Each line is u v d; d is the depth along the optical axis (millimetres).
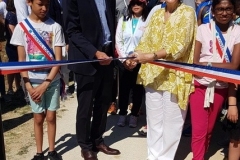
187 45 3621
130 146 4660
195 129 3855
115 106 5656
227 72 3465
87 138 4219
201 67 3562
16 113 5836
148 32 3869
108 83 4238
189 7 3684
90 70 3936
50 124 4164
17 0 5738
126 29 5086
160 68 3785
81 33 3891
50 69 3984
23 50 3938
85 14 3826
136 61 3572
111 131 5098
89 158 4203
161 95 3885
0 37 7617
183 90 3691
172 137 3893
